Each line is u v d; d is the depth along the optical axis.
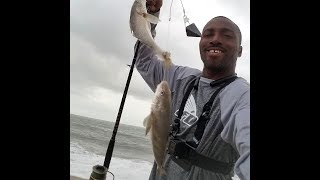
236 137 0.71
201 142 0.79
